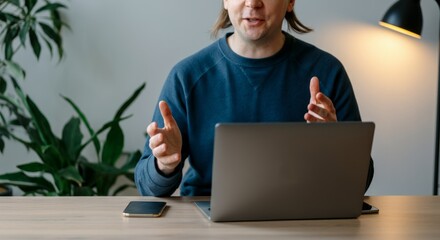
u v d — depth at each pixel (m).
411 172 2.79
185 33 2.69
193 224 1.23
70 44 2.70
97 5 2.68
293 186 1.23
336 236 1.16
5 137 2.73
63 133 2.51
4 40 2.51
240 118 1.67
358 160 1.23
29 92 2.72
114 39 2.69
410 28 2.38
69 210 1.33
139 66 2.71
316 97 1.33
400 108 2.78
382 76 2.75
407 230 1.21
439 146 2.76
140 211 1.29
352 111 1.71
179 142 1.38
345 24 2.72
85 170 2.51
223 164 1.18
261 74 1.69
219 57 1.71
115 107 2.73
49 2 2.62
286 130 1.18
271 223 1.24
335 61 1.74
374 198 1.50
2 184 2.50
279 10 1.58
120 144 2.50
